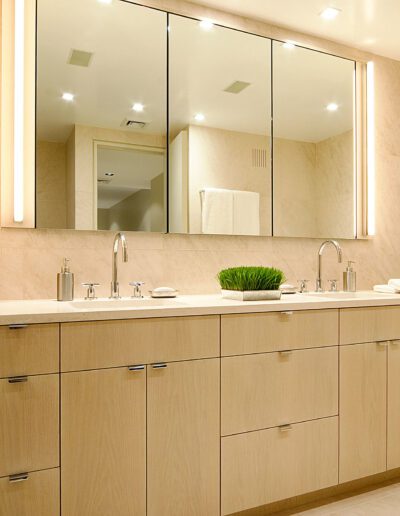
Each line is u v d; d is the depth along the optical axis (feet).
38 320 3.95
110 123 6.14
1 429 3.83
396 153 8.33
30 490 3.91
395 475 6.30
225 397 4.79
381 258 8.20
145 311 4.38
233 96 6.94
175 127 6.54
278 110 7.29
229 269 6.13
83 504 4.10
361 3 6.56
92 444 4.15
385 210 8.21
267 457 5.02
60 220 5.80
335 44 7.73
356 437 5.66
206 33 6.74
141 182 6.30
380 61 8.20
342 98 7.86
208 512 4.67
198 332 4.66
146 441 4.38
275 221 7.23
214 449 4.72
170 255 6.51
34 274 5.68
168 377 4.50
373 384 5.82
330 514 5.27
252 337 4.98
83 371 4.13
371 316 5.85
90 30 6.03
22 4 5.61
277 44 7.27
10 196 5.52
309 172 7.55
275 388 5.10
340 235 7.80
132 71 6.28
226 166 6.87
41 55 5.74
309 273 7.59
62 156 5.84
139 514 4.33
